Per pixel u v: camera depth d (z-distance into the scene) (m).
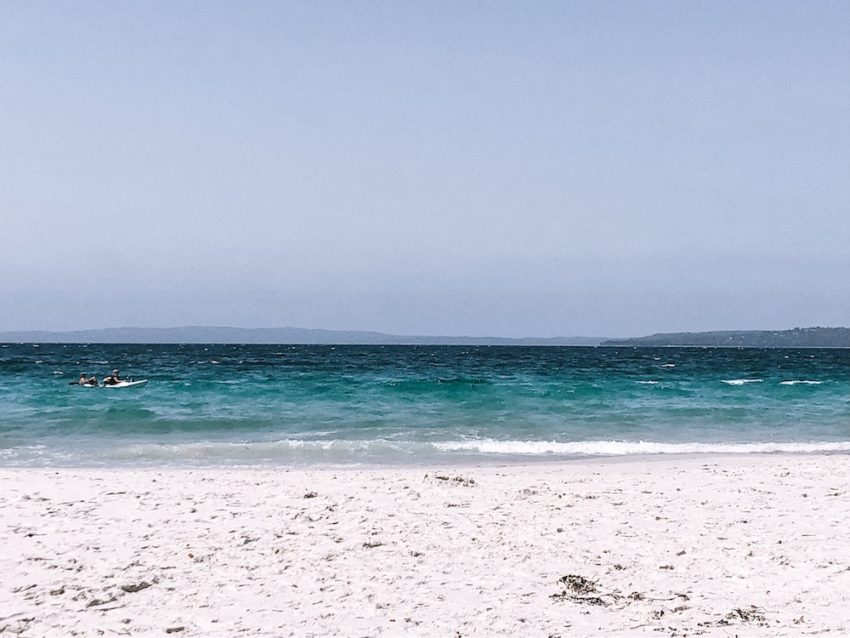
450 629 5.78
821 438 20.56
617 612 6.16
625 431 21.48
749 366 61.75
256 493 11.38
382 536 8.69
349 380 36.94
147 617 6.06
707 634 5.66
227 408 25.72
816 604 6.29
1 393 29.45
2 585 6.88
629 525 9.27
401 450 17.73
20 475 13.28
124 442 19.05
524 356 87.06
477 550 8.10
